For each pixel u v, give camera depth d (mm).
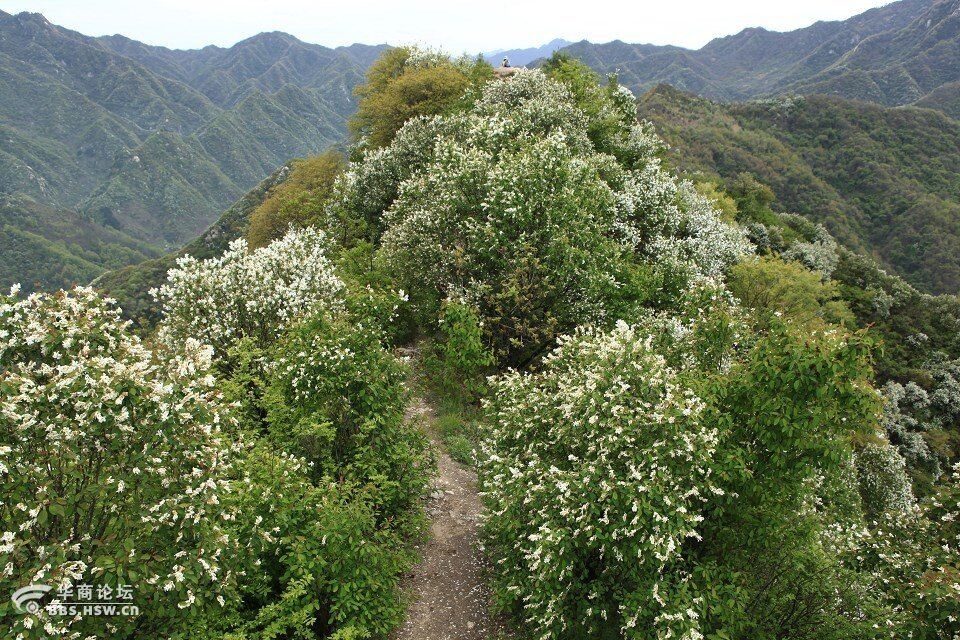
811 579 6543
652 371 6047
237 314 9914
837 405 5949
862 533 7594
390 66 38031
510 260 12070
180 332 9828
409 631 6328
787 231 56094
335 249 19125
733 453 6004
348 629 5203
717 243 22094
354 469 6957
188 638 4688
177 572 4180
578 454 6379
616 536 5191
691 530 5301
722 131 114250
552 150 13266
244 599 5801
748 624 5883
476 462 8477
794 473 6375
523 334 12383
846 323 34750
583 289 12312
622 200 17719
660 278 15914
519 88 25188
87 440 4297
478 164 13219
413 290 14109
